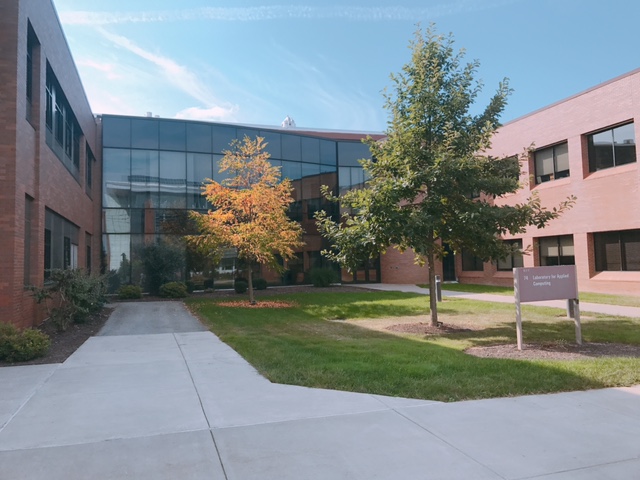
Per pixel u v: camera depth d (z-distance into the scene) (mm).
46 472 3885
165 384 6633
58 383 6719
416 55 11039
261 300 19219
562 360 7875
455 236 11086
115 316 14758
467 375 6812
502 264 26562
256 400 5832
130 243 22562
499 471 3877
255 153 19359
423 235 10352
